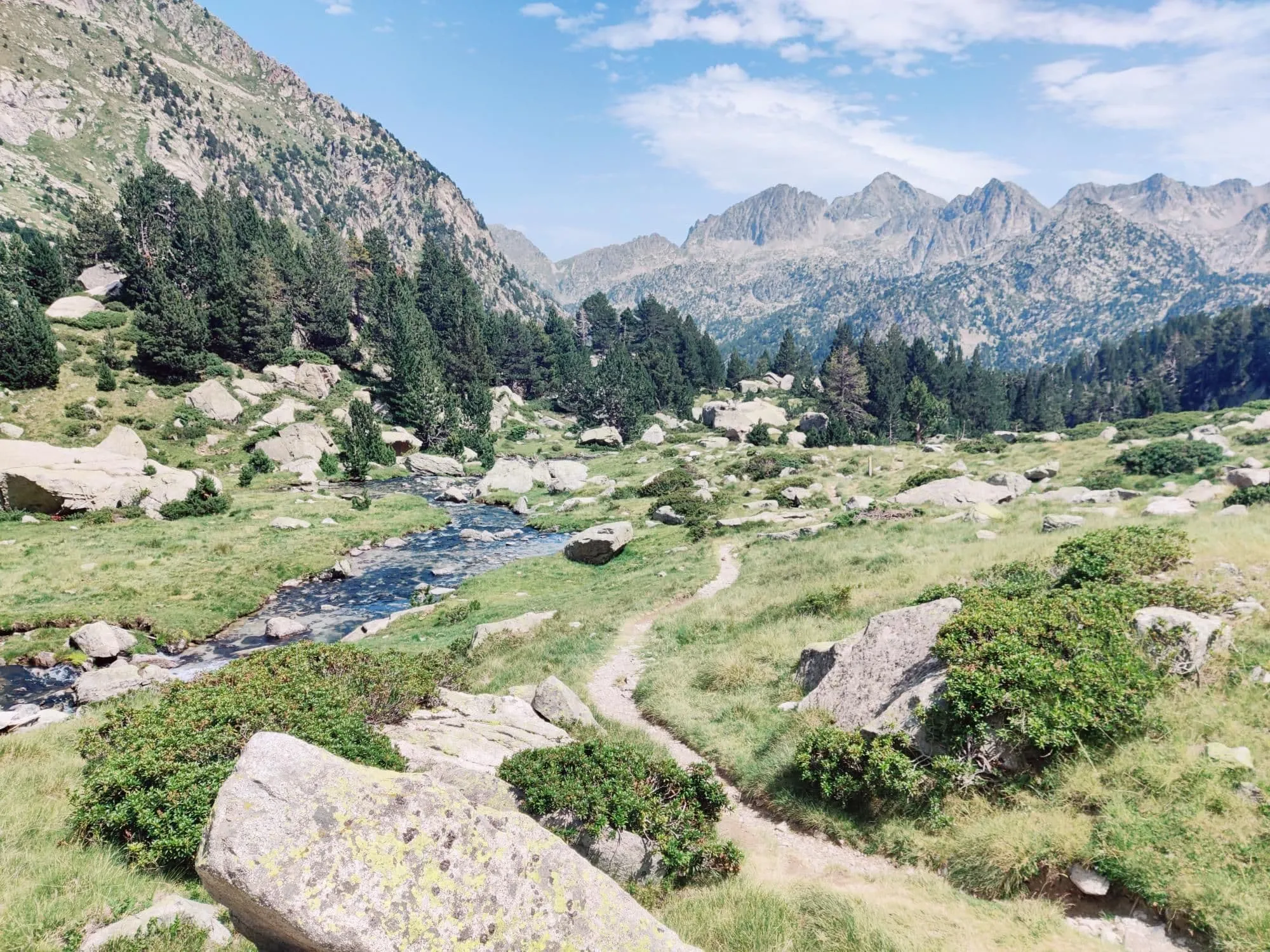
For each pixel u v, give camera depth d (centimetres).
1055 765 1198
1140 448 5338
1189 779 1065
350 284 14762
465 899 563
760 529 5194
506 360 16075
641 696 2191
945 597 1897
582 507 7512
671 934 638
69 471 6253
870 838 1253
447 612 3856
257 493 7694
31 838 1092
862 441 11788
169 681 3155
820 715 1598
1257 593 1547
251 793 571
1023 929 926
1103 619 1402
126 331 10394
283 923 529
